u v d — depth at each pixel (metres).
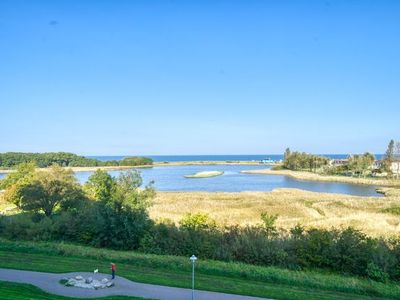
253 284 28.20
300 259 34.41
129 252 38.22
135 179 44.56
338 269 33.56
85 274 29.39
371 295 27.27
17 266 31.12
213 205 74.38
